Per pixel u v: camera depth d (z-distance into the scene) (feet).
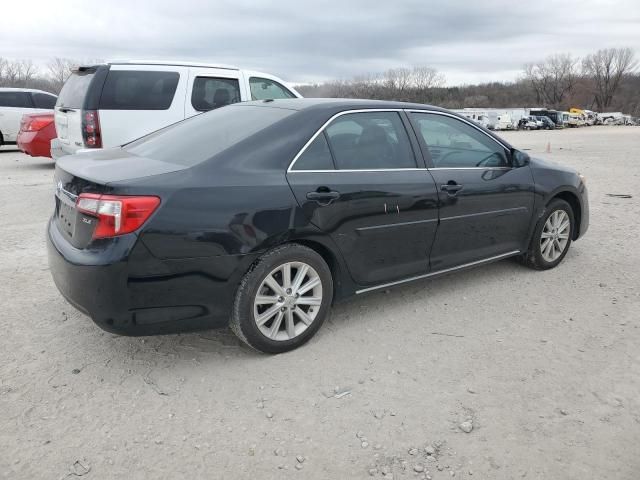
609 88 447.83
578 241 20.77
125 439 8.65
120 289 9.45
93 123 23.90
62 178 10.97
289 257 10.93
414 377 10.62
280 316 11.19
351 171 11.92
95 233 9.50
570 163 52.85
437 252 13.61
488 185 14.39
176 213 9.67
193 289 10.02
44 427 8.89
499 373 10.80
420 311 13.74
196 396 9.87
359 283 12.35
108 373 10.55
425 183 13.00
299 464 8.20
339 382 10.41
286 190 10.80
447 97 344.08
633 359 11.39
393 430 9.02
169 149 11.82
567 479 7.98
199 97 25.76
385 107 13.10
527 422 9.25
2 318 12.79
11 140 49.06
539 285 15.67
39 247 18.51
